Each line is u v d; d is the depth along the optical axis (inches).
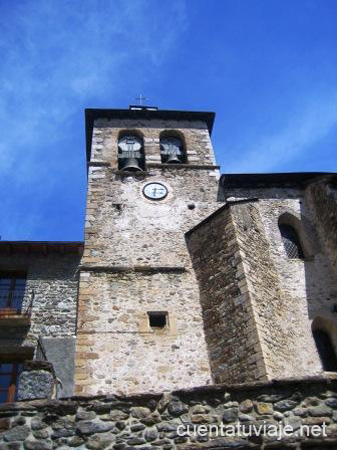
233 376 409.4
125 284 502.0
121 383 418.0
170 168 665.6
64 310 542.9
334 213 546.9
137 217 583.2
